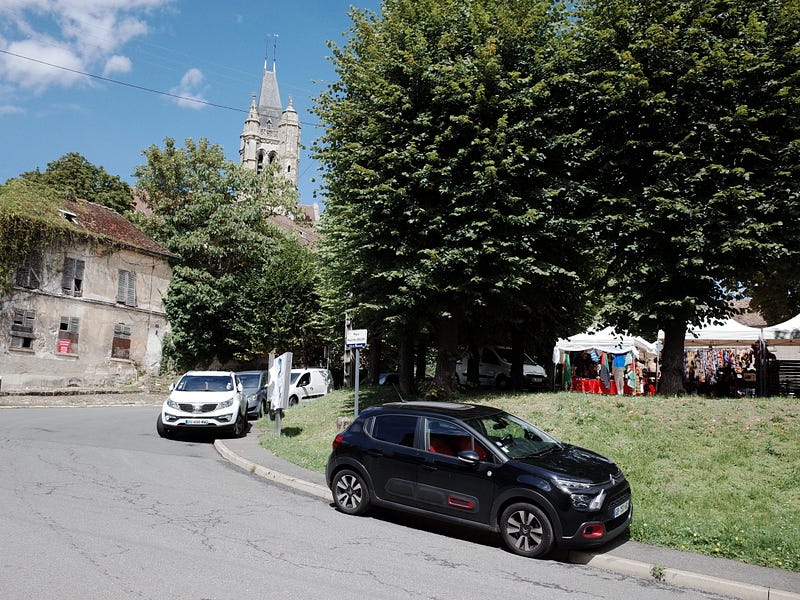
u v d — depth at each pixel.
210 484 9.61
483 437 7.35
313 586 5.20
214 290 34.50
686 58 12.80
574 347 21.33
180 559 5.73
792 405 11.37
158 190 38.19
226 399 15.53
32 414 19.41
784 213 12.45
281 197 40.12
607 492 6.72
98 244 30.47
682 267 12.94
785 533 6.98
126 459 11.48
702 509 7.97
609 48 14.02
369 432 8.28
